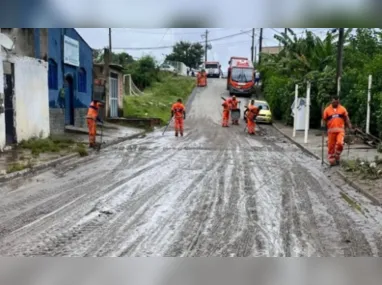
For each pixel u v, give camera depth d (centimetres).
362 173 1019
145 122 2548
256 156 1399
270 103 3158
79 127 2169
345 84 2006
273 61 3606
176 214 677
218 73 6334
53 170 1091
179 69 6444
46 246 530
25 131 1506
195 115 3275
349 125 1201
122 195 807
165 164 1202
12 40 1451
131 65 4884
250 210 706
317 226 623
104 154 1420
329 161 1196
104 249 522
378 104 1620
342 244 548
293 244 545
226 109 2598
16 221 632
